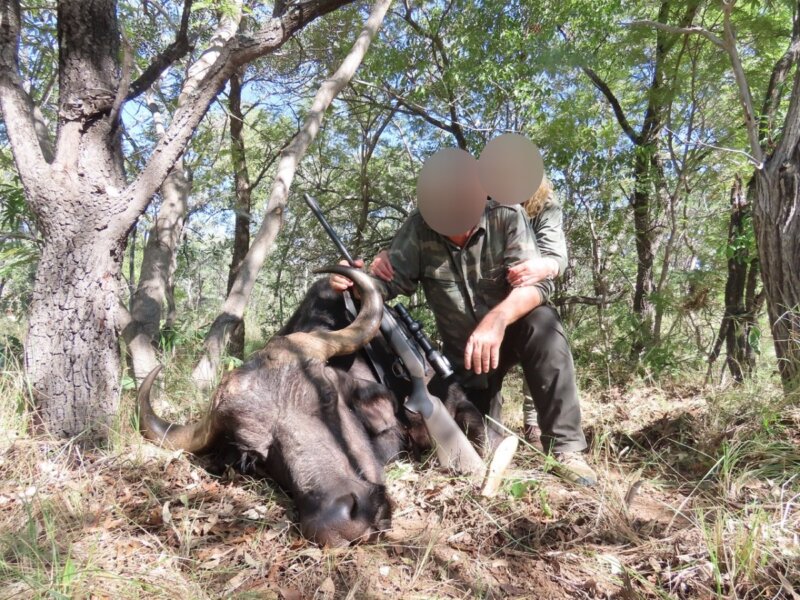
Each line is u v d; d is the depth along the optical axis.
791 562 2.15
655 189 9.25
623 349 7.82
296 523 2.52
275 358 2.87
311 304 3.59
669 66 8.13
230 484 2.92
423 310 9.57
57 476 2.90
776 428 3.27
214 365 4.72
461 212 3.21
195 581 2.13
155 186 3.38
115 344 3.41
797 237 3.85
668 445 3.53
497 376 3.79
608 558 2.31
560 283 9.61
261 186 16.56
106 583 2.07
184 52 4.70
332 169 14.50
